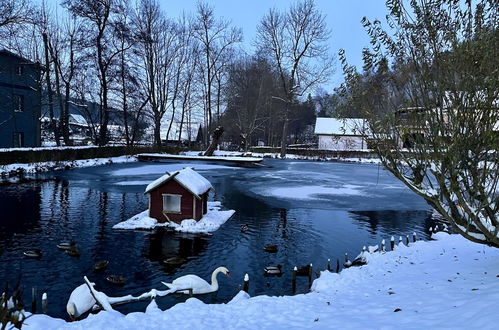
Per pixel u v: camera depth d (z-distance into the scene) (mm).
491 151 6422
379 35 6605
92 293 9633
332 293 10023
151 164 47406
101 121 53469
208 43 68125
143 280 12078
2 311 3197
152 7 58125
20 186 28219
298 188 31547
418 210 23766
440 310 6988
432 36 6062
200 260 14047
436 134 6293
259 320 8008
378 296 8961
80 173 36438
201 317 8289
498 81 5465
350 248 16094
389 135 6906
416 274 10844
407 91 6656
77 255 13984
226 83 76688
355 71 6895
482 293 7527
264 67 77375
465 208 6719
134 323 7922
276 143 96750
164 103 62656
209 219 19500
